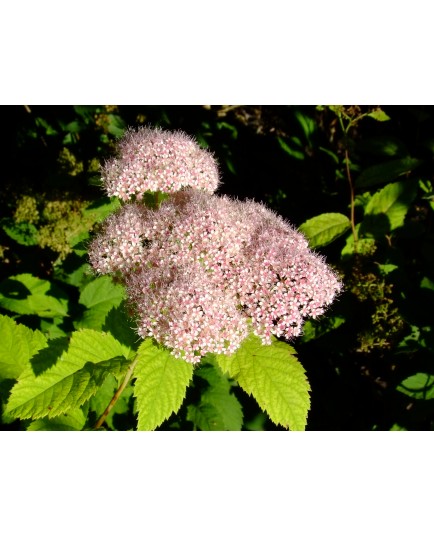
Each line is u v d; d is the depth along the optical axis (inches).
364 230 14.9
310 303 11.3
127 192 12.7
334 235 14.5
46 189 15.9
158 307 10.3
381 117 15.9
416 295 13.1
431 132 18.4
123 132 15.0
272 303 11.0
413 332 13.6
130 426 12.1
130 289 10.9
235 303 11.2
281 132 20.6
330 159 18.9
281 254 11.6
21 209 15.9
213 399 13.3
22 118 17.3
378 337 13.4
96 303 14.5
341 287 13.7
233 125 19.4
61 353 9.9
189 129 17.0
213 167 13.9
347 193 18.0
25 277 14.8
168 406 9.5
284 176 18.3
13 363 11.4
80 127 16.8
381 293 13.4
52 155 17.3
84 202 15.4
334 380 15.7
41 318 15.0
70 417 10.7
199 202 12.4
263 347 10.6
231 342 10.3
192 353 10.0
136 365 9.9
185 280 10.7
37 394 9.5
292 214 18.0
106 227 12.2
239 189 18.1
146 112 16.0
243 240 11.9
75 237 15.4
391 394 14.5
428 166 17.9
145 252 11.7
